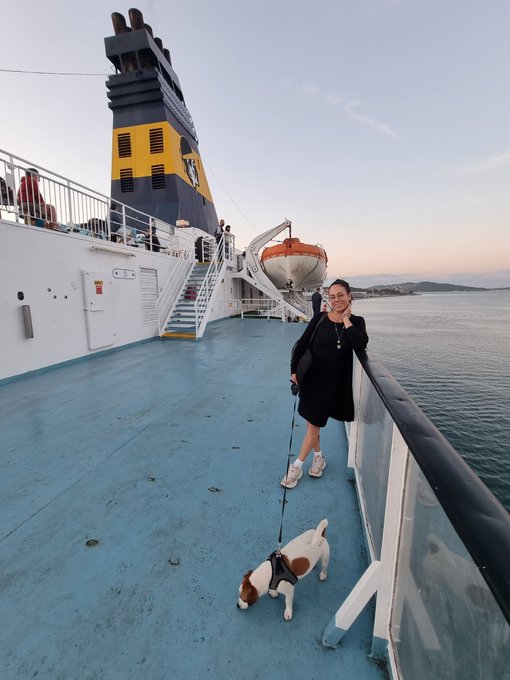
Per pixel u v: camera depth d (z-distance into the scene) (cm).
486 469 1639
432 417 2281
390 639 126
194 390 495
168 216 1265
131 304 852
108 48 1210
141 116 1242
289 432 351
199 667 133
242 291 1827
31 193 591
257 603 162
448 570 80
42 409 421
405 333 6906
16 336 545
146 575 177
